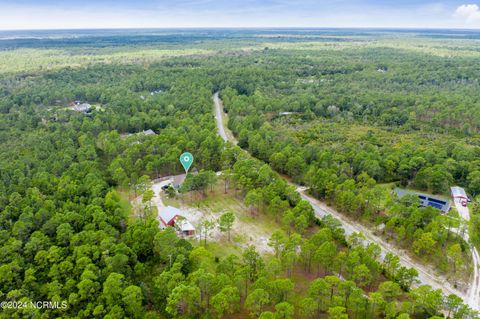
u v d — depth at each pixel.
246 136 134.50
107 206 84.69
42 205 83.50
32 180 95.06
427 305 57.50
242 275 60.59
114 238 72.00
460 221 79.06
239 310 60.44
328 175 98.69
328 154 110.94
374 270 65.56
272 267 63.84
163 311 60.12
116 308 55.44
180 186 97.69
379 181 108.94
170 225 84.31
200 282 58.16
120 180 101.50
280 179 98.31
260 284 58.72
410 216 80.75
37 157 112.06
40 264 66.44
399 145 129.75
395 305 56.84
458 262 70.19
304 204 85.12
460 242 78.69
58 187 91.31
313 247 68.12
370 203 89.75
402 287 65.56
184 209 94.44
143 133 134.88
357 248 69.19
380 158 111.00
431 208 81.44
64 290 60.47
